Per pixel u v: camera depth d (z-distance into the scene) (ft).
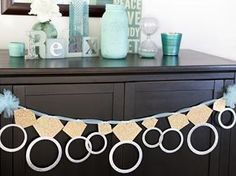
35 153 4.91
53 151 4.97
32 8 5.55
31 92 4.77
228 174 5.66
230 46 7.40
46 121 4.88
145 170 5.35
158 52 6.54
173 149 5.40
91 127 5.06
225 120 5.52
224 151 5.59
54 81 4.82
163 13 7.01
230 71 5.37
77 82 4.90
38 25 5.54
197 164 5.54
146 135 5.25
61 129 4.95
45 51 5.49
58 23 6.37
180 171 5.49
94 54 5.91
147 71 5.06
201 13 7.18
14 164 4.85
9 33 6.37
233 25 7.34
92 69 4.88
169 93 5.24
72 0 5.81
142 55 5.98
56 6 5.62
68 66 4.94
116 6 5.69
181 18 7.10
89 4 6.53
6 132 4.77
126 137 5.16
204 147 5.51
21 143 4.83
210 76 5.33
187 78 5.26
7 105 4.65
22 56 5.65
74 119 4.97
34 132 4.87
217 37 7.32
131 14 6.29
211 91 5.39
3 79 4.65
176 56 6.14
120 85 5.04
